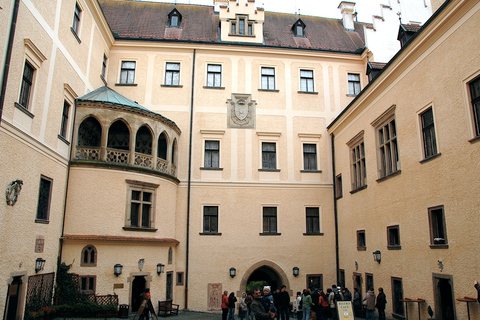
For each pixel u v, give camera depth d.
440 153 12.93
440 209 12.98
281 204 22.61
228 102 23.53
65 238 15.97
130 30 24.81
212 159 22.86
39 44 14.12
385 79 16.52
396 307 15.57
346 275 20.83
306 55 24.77
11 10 12.16
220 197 22.20
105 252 16.58
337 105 24.50
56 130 15.55
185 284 20.73
